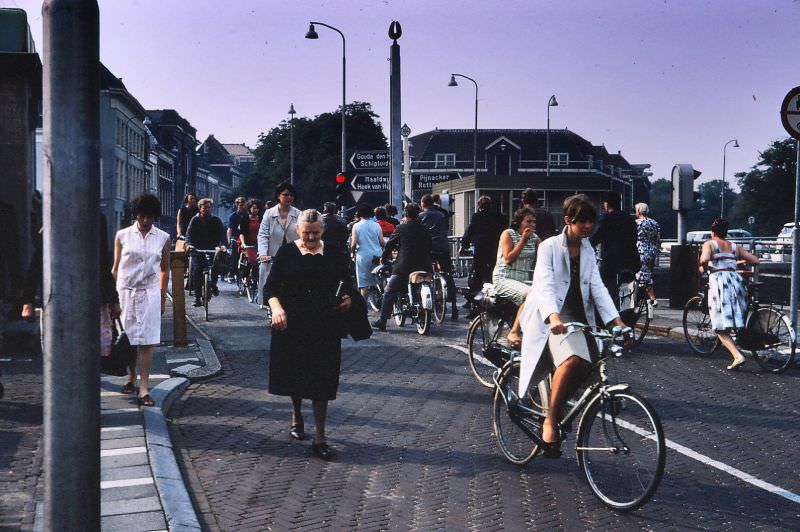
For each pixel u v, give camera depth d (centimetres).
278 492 557
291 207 1276
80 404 352
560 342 558
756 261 1045
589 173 10875
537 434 595
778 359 1005
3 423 705
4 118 1342
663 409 807
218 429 717
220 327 1372
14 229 801
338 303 643
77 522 353
